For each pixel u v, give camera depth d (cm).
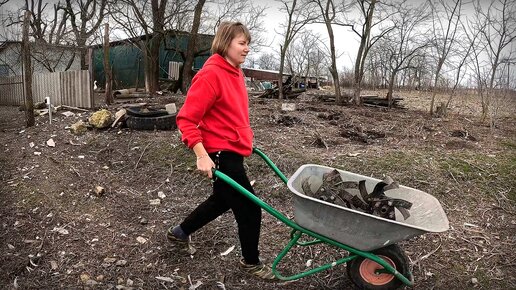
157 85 1359
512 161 517
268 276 285
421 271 322
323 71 2053
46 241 354
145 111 646
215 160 274
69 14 1844
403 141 601
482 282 311
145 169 501
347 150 541
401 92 1561
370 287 280
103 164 521
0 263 321
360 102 1008
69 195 433
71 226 378
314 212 257
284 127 664
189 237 345
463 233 375
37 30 1886
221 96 266
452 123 778
